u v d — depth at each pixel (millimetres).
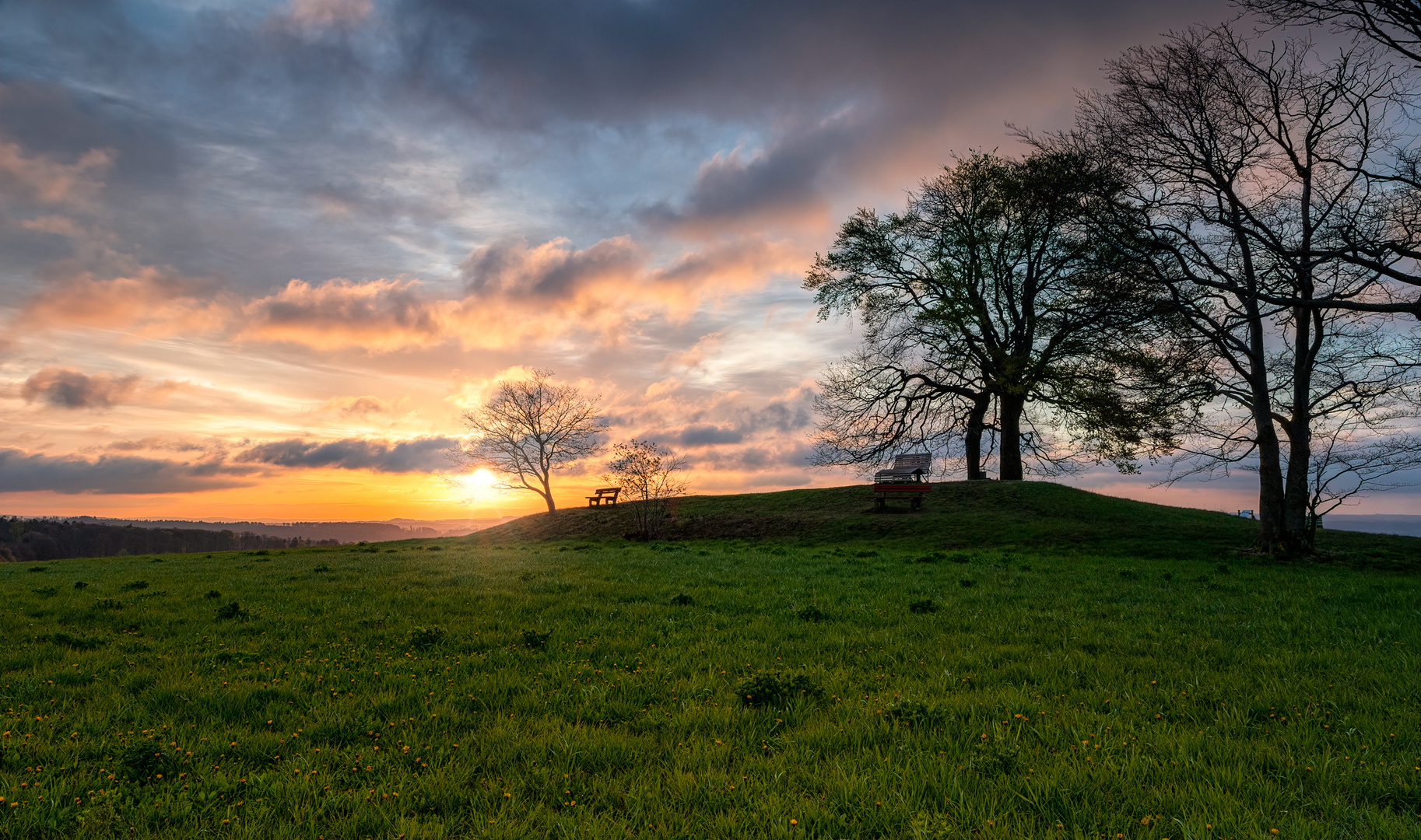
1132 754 5965
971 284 43781
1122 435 35844
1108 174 26500
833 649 10320
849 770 5746
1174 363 27578
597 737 6527
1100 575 19766
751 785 5488
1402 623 11891
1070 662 9219
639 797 5281
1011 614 13039
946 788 5316
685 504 50750
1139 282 26391
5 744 6426
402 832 4789
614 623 12367
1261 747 6145
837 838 4691
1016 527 34469
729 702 7574
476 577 20000
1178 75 25594
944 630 11664
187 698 8039
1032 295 42281
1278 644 10461
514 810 5160
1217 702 7547
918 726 6676
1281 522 26250
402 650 10516
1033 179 28469
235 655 10109
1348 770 5613
